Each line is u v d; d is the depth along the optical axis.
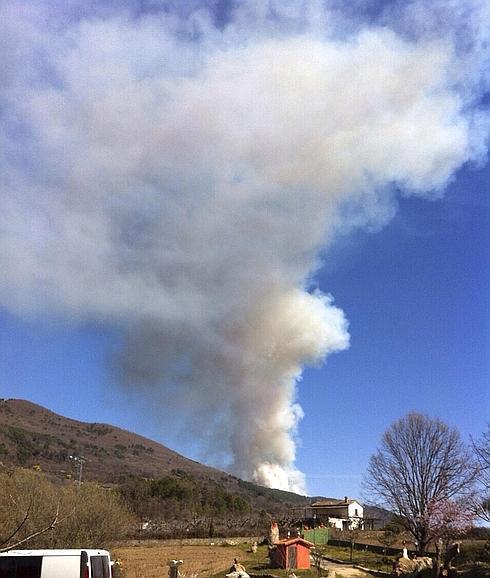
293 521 94.06
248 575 38.62
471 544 44.88
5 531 33.09
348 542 68.25
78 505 40.94
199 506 110.25
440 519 46.09
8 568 18.31
